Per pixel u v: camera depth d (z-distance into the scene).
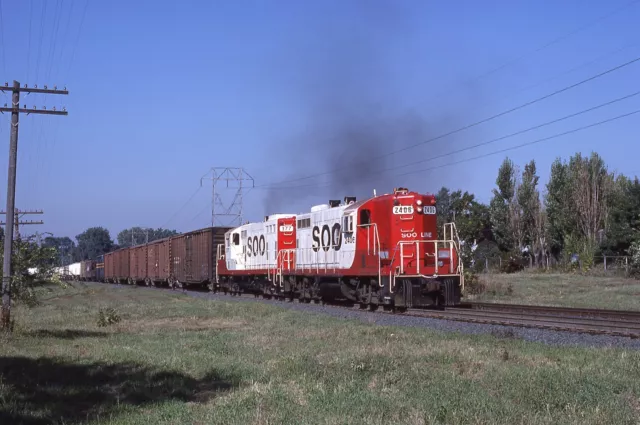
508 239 69.38
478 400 9.16
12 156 22.02
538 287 39.88
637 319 19.41
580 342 15.04
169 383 11.74
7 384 11.63
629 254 54.78
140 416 9.38
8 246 21.09
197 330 20.98
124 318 25.77
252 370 12.70
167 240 56.88
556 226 64.94
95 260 97.12
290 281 33.16
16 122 22.52
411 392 9.98
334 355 13.62
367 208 26.02
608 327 17.06
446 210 75.19
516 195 69.38
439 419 8.40
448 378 10.88
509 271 66.12
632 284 40.66
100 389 11.45
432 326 19.33
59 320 25.88
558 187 66.19
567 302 29.28
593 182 60.34
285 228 34.44
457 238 24.50
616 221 58.06
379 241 24.66
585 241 58.72
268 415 8.98
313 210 32.12
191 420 9.08
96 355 15.24
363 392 10.06
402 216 24.50
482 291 34.78
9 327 20.50
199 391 11.29
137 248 68.06
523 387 9.78
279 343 16.38
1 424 9.06
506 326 18.50
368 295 26.02
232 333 19.17
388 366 12.05
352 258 26.44
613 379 10.20
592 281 44.09
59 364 14.02
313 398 9.84
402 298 23.58
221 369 12.84
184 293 45.91
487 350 13.50
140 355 15.05
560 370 10.95
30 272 21.69
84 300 41.97
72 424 9.08
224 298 38.19
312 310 26.61
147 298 41.25
